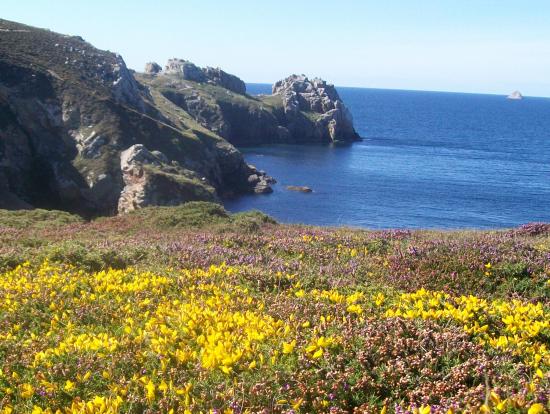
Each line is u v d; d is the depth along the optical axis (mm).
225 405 5254
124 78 92500
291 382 5668
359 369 6000
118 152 69000
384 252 14539
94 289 9867
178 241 16219
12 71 73812
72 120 71750
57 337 7352
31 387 5773
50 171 65625
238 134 148250
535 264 11531
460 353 6406
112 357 6293
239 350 6121
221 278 10547
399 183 93625
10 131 65062
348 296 9125
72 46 93750
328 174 100688
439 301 8453
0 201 56000
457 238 17594
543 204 80312
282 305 8438
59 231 21969
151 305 8797
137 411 5387
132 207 61188
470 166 119375
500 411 4828
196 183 65438
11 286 9727
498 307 8070
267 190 84062
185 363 6195
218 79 173250
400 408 5109
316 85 180875
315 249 14516
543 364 6160
